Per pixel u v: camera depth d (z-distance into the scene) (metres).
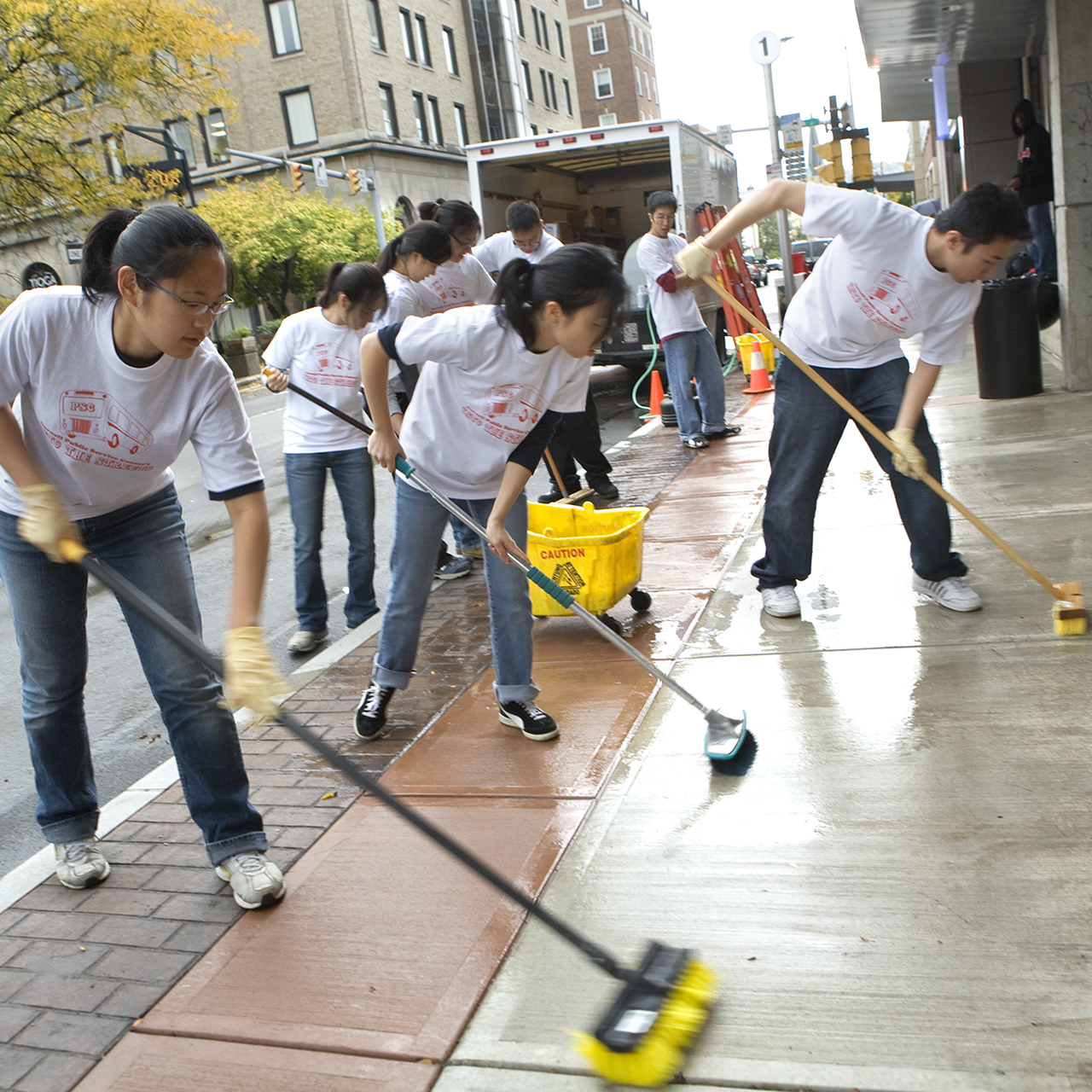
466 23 38.31
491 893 2.66
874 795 2.88
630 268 12.88
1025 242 3.49
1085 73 7.79
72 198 18.75
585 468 7.00
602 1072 1.94
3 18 16.58
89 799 2.97
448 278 5.57
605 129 12.04
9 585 2.73
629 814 2.97
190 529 8.28
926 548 4.16
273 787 3.40
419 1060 2.11
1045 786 2.80
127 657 5.28
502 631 3.57
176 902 2.79
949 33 11.76
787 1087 1.92
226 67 32.84
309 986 2.37
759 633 4.23
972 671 3.56
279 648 5.19
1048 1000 2.05
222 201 25.38
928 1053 1.95
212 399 2.53
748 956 2.29
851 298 3.87
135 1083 2.12
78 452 2.53
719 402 8.70
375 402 3.41
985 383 8.44
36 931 2.70
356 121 32.25
